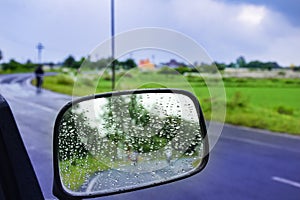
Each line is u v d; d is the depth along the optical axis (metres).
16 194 0.67
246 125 6.77
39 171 2.68
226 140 5.25
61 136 0.79
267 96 7.57
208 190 2.98
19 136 0.71
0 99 0.70
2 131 0.67
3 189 0.66
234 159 4.09
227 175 3.45
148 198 2.58
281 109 7.06
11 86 8.18
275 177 3.50
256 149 4.75
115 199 2.22
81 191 0.78
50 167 2.80
